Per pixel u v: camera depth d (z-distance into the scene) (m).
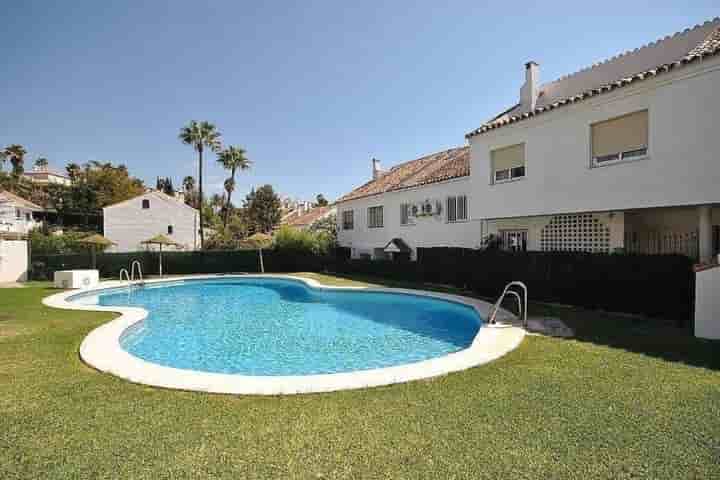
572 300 12.59
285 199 86.00
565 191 13.28
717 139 9.65
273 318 14.29
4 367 6.54
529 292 14.04
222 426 4.25
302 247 31.80
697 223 12.25
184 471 3.37
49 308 13.25
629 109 11.46
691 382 5.54
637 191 11.30
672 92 10.49
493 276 15.62
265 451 3.71
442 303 15.26
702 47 11.45
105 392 5.32
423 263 20.81
